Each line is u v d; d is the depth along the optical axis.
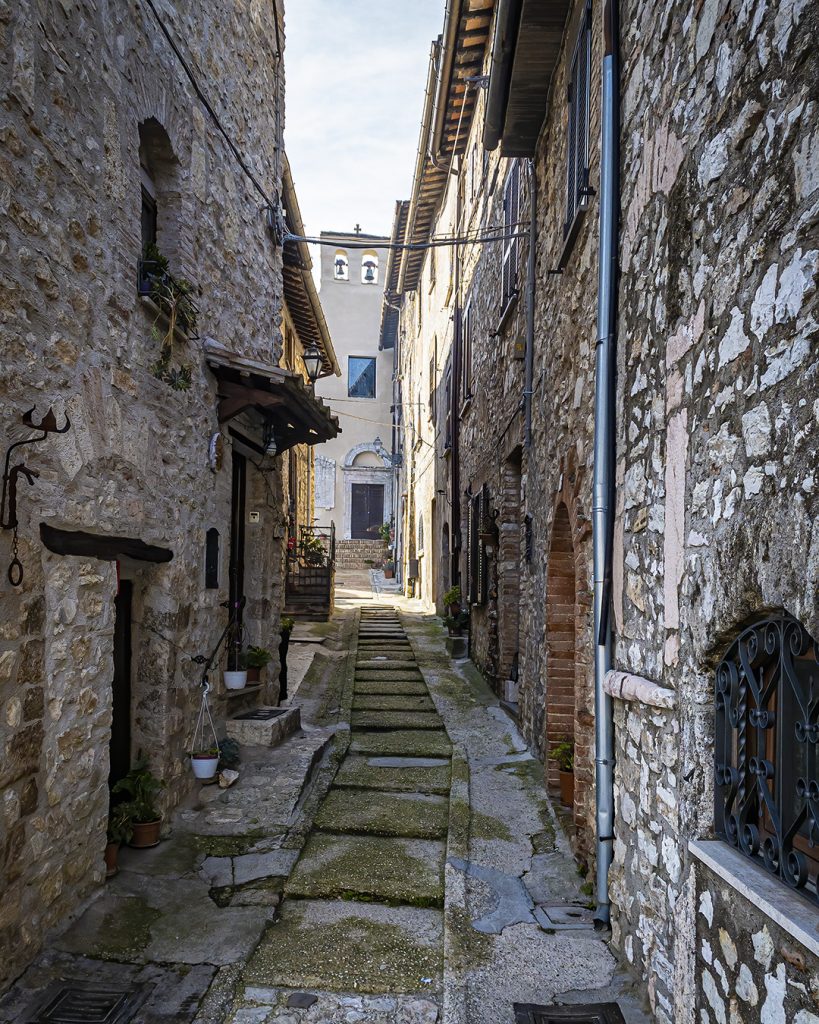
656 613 3.01
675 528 2.76
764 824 2.29
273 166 7.10
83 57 3.50
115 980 3.09
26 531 3.05
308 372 8.26
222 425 5.70
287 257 10.14
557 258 5.26
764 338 2.09
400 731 7.16
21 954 3.06
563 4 4.87
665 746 2.82
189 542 5.06
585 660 4.29
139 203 4.18
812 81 1.87
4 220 2.87
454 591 11.78
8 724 2.92
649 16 3.28
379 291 28.12
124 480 4.00
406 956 3.42
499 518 8.26
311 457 20.41
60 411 3.31
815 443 1.80
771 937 1.96
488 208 9.45
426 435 18.06
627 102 3.62
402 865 4.37
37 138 3.10
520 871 4.19
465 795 5.32
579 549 4.40
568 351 4.80
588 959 3.28
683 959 2.55
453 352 12.71
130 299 4.04
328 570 13.98
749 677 2.23
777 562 1.96
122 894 3.78
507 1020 2.86
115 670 4.47
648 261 3.20
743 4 2.27
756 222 2.16
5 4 2.86
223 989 3.08
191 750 5.11
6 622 2.91
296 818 4.91
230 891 3.95
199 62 5.21
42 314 3.16
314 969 3.29
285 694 7.67
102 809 3.75
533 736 6.20
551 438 5.43
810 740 1.86
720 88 2.44
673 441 2.80
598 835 3.58
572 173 4.77
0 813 2.88
